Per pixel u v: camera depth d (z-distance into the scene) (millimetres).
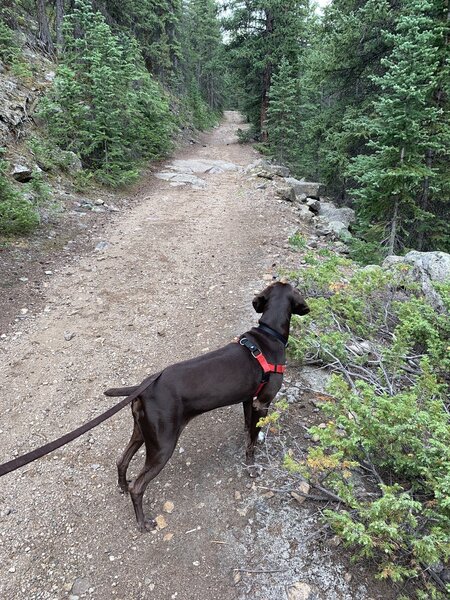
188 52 38594
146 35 26453
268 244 8586
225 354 3186
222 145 28188
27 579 2809
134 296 6555
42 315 5922
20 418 4203
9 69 13039
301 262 7645
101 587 2748
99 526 3158
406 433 2855
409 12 8742
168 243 8719
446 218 10258
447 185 9039
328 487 3207
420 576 2613
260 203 11672
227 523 3082
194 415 3070
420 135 7969
